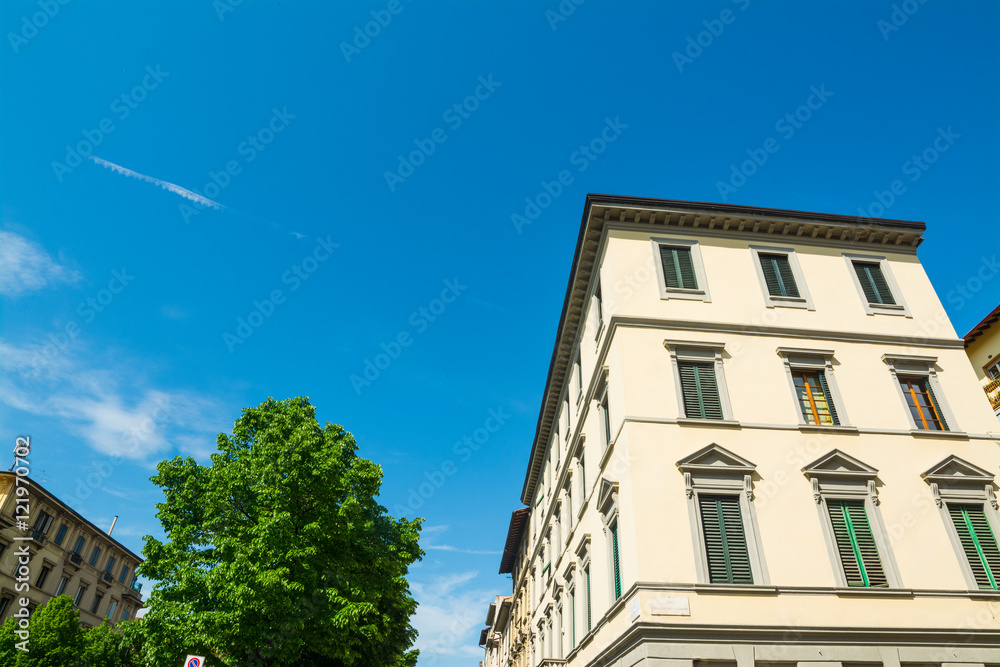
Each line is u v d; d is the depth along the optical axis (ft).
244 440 64.75
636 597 46.26
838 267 68.33
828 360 60.75
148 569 54.80
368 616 71.31
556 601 89.25
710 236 68.49
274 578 49.96
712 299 63.52
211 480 57.77
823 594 47.42
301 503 58.03
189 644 49.98
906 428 57.36
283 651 52.13
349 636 59.36
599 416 66.18
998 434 58.39
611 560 57.00
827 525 51.06
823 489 52.95
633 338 59.67
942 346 63.87
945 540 51.62
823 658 44.42
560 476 92.89
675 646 43.73
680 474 52.13
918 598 48.06
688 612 45.32
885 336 63.10
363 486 68.18
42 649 105.09
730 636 44.45
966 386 61.57
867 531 51.52
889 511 52.54
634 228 67.82
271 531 52.85
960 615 47.70
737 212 68.54
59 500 146.10
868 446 55.72
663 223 68.49
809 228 69.31
